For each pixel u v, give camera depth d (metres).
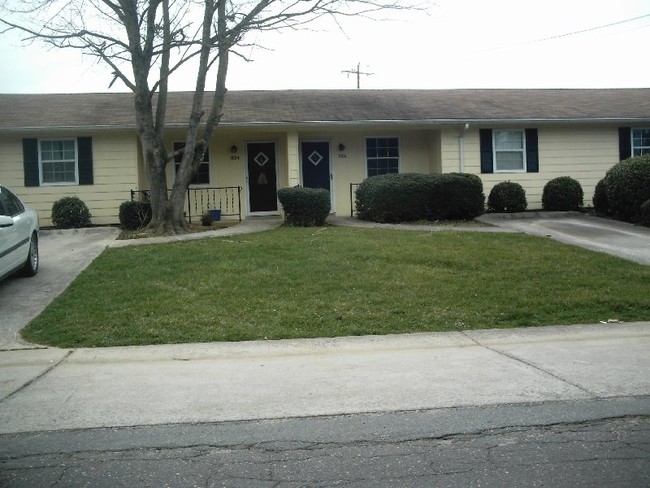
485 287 9.25
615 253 11.58
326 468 3.77
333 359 6.31
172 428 4.47
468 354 6.42
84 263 11.14
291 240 12.68
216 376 5.76
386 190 15.95
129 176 17.08
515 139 18.62
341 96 20.56
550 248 11.88
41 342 7.09
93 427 4.50
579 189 17.86
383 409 4.79
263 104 19.11
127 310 8.19
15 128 16.20
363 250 11.51
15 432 4.43
